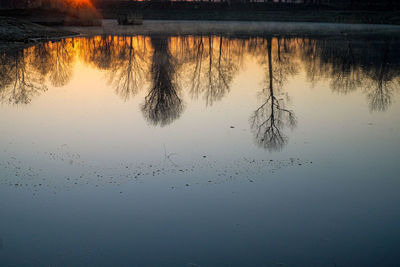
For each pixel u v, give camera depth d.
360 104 10.75
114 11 77.94
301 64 19.52
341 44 30.42
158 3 81.50
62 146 7.22
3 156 6.71
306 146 7.30
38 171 6.10
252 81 14.55
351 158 6.72
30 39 30.42
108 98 11.18
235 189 5.51
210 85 13.52
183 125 8.57
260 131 8.17
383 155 6.87
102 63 18.80
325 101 11.09
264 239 4.25
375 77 15.47
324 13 74.25
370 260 3.89
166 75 15.60
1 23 32.97
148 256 3.94
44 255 3.96
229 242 4.20
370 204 5.11
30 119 9.02
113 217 4.71
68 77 14.65
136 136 7.80
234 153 6.91
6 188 5.50
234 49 26.80
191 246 4.12
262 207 4.99
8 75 14.95
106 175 5.96
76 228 4.46
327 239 4.27
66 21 53.72
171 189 5.49
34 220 4.64
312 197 5.29
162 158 6.64
